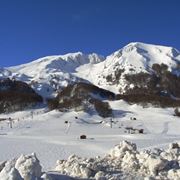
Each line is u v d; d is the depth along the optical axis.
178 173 15.19
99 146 55.78
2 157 49.09
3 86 196.50
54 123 132.50
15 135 91.62
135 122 137.88
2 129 120.44
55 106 170.88
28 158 14.09
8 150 55.69
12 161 14.93
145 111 160.62
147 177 14.89
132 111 161.50
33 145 61.09
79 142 61.62
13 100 174.12
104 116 151.25
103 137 73.00
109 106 164.25
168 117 146.88
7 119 146.12
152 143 55.75
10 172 11.72
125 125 131.62
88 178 15.40
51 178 13.17
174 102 175.00
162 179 14.98
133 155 17.44
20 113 162.38
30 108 172.50
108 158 18.78
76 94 175.50
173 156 18.02
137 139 64.62
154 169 15.88
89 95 175.88
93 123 135.00
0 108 168.75
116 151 18.91
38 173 13.80
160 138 65.75
